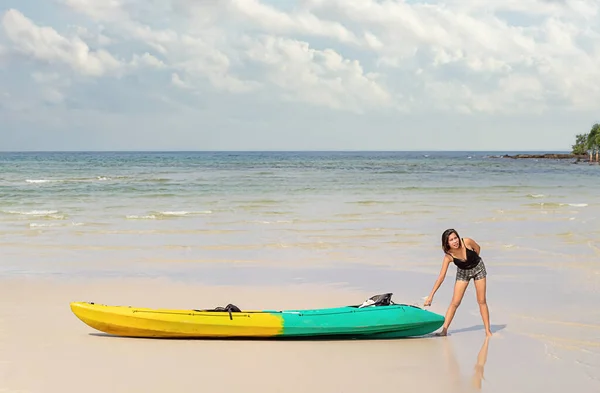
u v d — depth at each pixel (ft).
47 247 52.06
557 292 36.88
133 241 55.21
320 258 48.03
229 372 23.11
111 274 41.88
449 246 27.86
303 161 333.62
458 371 23.62
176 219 69.36
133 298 35.35
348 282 39.96
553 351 26.09
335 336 27.48
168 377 22.49
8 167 201.98
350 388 21.75
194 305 33.86
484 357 25.29
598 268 43.75
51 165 224.74
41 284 38.55
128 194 97.96
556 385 22.27
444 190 110.42
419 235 58.59
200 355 24.98
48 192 100.07
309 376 22.86
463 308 33.53
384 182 132.77
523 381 22.65
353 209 79.05
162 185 117.08
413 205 83.97
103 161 286.46
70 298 34.99
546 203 85.87
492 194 102.37
